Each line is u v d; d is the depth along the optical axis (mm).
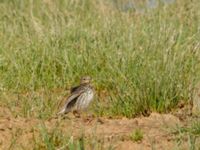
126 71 15656
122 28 18953
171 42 16547
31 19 20516
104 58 17453
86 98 14469
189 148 11703
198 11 20656
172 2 22641
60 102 15219
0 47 18281
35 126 13039
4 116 14148
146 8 21938
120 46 17328
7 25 20672
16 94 16031
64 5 23672
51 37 18594
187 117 13938
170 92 14750
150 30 18203
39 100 15070
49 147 11719
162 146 12148
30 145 12188
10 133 12695
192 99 14812
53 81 17016
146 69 15211
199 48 16984
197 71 15969
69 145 11500
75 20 20328
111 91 15484
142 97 14570
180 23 19844
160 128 13172
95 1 23828
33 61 17547
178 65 15477
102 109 14523
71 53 17781
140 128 13148
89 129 13047
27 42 18422
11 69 17188
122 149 12070
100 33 18656
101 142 12195
